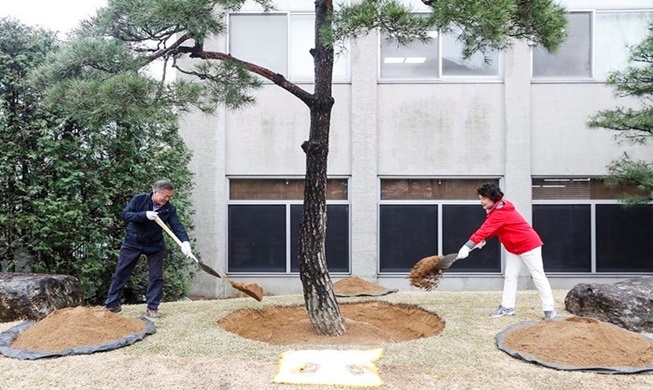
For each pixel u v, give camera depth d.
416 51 11.48
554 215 11.31
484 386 4.34
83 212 8.43
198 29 5.71
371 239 11.20
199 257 10.52
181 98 6.35
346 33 5.12
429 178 11.42
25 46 8.23
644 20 11.41
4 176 7.99
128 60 5.97
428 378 4.49
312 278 6.16
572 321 5.31
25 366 4.68
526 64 11.19
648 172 9.31
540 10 5.83
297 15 11.59
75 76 6.01
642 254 11.26
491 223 6.25
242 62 6.26
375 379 4.41
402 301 7.62
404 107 11.34
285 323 7.20
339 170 11.36
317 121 6.15
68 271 8.59
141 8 5.69
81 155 8.40
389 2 5.07
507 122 11.20
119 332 5.48
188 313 6.78
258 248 11.45
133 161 8.93
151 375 4.49
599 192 11.34
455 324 6.20
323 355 4.94
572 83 11.30
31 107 8.12
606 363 4.72
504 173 11.26
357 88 11.25
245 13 11.58
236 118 11.38
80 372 4.54
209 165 11.29
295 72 11.55
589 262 11.28
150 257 6.52
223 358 4.89
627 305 6.09
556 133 11.30
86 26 6.43
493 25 4.68
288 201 11.46
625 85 9.35
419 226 11.39
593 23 11.40
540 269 6.30
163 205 6.33
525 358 4.88
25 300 6.51
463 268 11.27
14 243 8.23
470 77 11.43
